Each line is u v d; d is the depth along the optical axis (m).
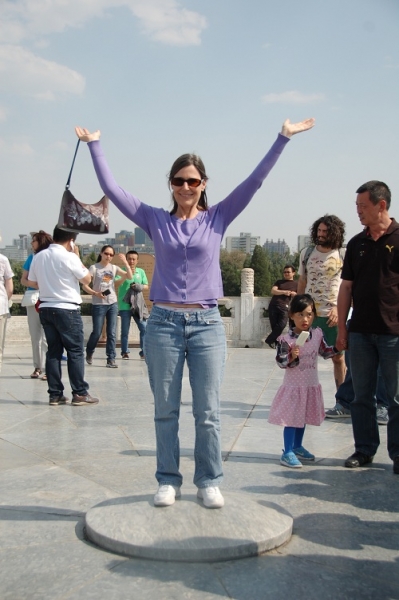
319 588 2.85
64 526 3.49
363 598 2.78
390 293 4.62
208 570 2.98
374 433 4.86
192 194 3.41
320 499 4.03
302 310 4.77
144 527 3.21
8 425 6.06
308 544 3.32
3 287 7.89
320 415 4.79
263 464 4.79
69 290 6.93
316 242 6.47
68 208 5.27
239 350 13.71
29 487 4.15
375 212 4.63
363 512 3.81
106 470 4.57
